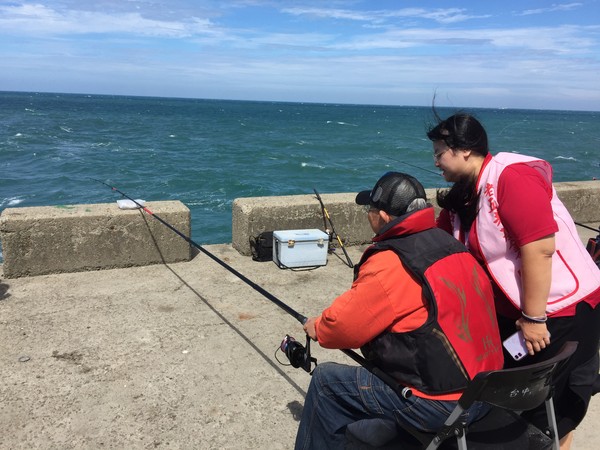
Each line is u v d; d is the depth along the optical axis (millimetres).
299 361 2348
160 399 3055
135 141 43031
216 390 3170
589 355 2152
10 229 4531
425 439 1856
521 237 1966
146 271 4980
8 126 51406
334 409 2102
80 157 30844
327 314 1895
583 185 7211
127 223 4922
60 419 2838
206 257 5445
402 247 1865
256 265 5309
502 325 2303
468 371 1784
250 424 2896
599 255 2947
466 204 2232
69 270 4816
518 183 1994
